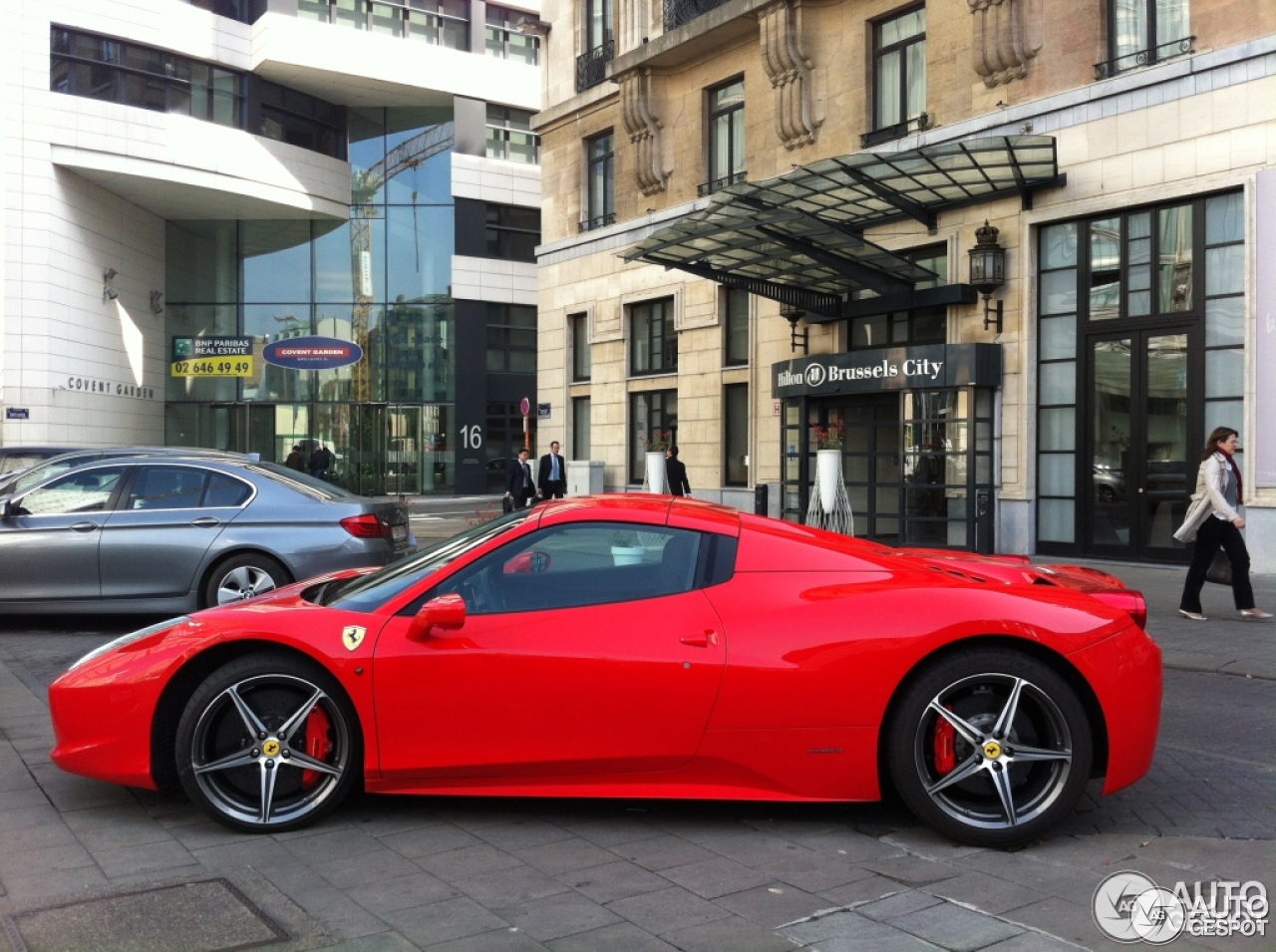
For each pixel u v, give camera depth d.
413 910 3.32
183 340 35.34
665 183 20.98
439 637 4.04
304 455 34.66
